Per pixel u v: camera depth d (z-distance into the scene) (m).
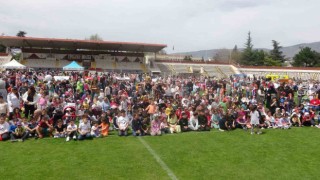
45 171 9.87
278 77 59.88
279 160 11.52
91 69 64.25
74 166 10.40
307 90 33.84
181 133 16.30
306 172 10.27
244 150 12.81
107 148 12.81
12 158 11.16
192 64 73.50
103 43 61.53
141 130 15.56
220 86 30.38
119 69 66.38
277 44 110.38
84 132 14.35
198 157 11.70
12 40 59.31
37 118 14.90
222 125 17.17
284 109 20.38
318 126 18.39
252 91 26.47
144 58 70.31
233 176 9.75
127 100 19.66
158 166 10.55
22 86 22.61
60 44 63.22
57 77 34.34
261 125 17.78
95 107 17.75
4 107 15.09
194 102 21.78
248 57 106.88
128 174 9.73
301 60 97.50
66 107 17.42
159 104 19.75
